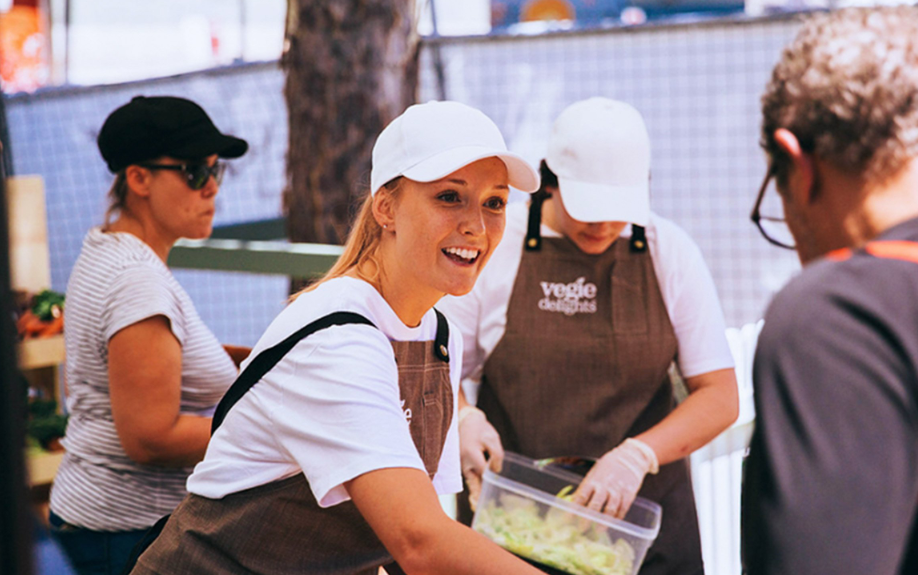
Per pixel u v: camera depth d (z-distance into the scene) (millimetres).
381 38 4816
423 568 1632
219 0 11859
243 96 6867
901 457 1220
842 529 1200
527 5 12086
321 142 4820
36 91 7004
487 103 6395
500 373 2939
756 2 10164
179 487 2762
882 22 1426
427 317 2012
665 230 2939
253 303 7484
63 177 7203
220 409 1872
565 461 2852
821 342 1281
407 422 1839
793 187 1501
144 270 2645
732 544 4199
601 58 6363
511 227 2957
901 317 1275
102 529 2719
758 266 6527
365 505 1669
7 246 879
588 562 2631
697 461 4047
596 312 2898
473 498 2875
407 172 1761
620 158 2721
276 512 1829
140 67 11586
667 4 11516
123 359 2574
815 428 1244
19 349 898
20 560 881
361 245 1960
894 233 1378
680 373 3000
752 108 6281
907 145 1380
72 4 10961
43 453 4234
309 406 1709
